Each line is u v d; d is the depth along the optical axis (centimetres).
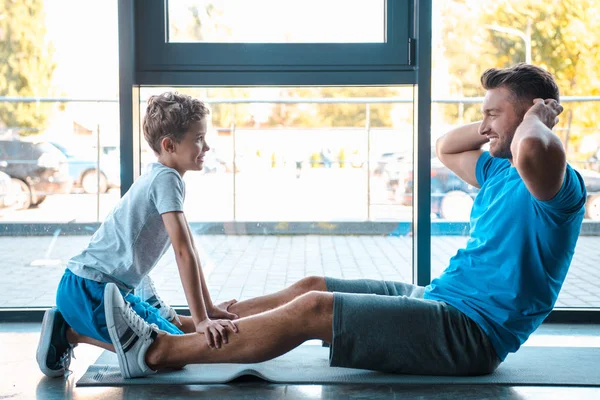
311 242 534
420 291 224
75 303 212
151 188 214
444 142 237
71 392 203
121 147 287
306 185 576
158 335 212
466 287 207
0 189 393
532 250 199
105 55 308
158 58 287
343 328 198
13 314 296
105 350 251
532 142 179
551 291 202
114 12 305
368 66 287
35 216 400
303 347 253
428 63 284
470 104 294
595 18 298
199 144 227
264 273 430
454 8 292
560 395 198
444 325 201
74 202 409
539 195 186
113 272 215
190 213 533
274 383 209
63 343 219
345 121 534
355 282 231
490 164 227
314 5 286
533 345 255
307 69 288
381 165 552
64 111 322
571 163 311
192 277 211
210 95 511
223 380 209
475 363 205
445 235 308
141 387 206
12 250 399
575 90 302
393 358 202
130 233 214
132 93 286
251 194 543
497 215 205
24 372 225
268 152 538
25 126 365
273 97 517
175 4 287
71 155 392
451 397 196
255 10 286
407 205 559
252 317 204
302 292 230
